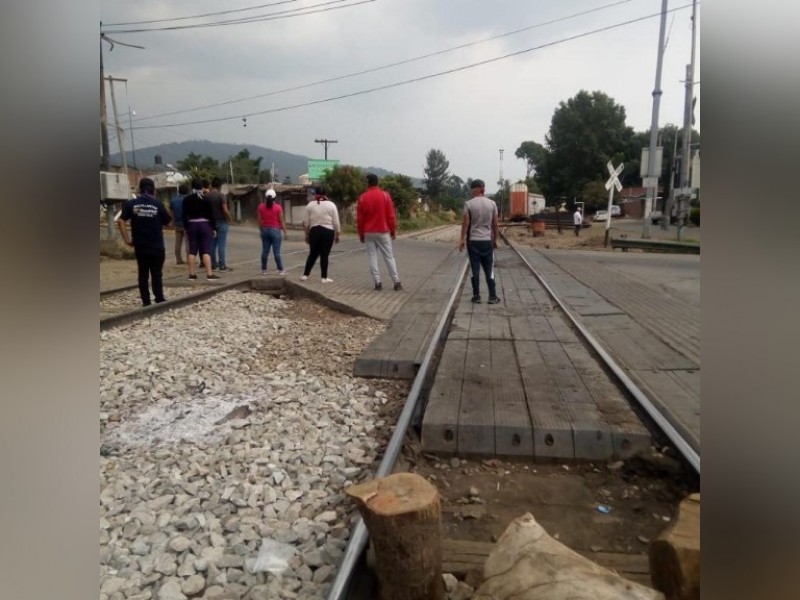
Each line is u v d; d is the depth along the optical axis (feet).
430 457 14.64
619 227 165.27
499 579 8.17
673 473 13.41
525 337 24.47
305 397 18.93
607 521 11.98
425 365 19.84
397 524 8.73
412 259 62.75
